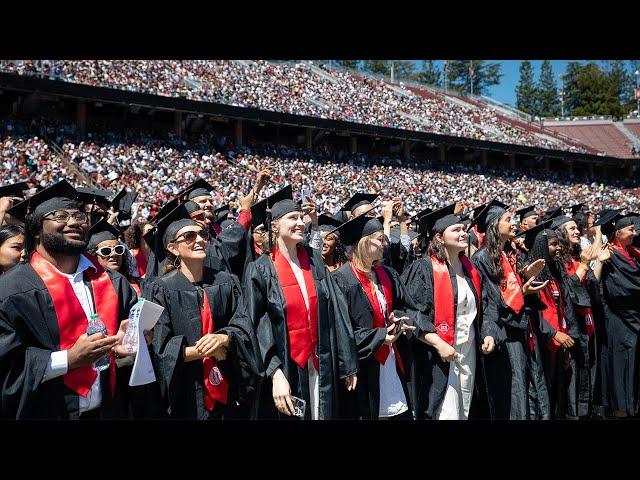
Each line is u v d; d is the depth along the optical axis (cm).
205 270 456
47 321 357
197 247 433
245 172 2862
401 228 726
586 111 7981
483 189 3947
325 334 448
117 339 351
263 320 438
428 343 509
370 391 473
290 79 4238
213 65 3784
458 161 4509
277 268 454
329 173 3312
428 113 4884
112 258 501
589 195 4512
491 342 533
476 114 5341
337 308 461
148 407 397
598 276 697
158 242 486
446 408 514
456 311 530
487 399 536
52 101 2838
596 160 4878
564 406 645
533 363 586
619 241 700
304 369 440
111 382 379
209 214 676
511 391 555
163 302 417
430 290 529
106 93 2691
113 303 385
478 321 546
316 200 2734
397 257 702
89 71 2941
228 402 438
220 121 3475
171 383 393
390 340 468
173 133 3030
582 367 643
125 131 2903
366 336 463
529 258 627
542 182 4509
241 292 455
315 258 479
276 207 465
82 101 2680
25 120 2594
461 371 530
